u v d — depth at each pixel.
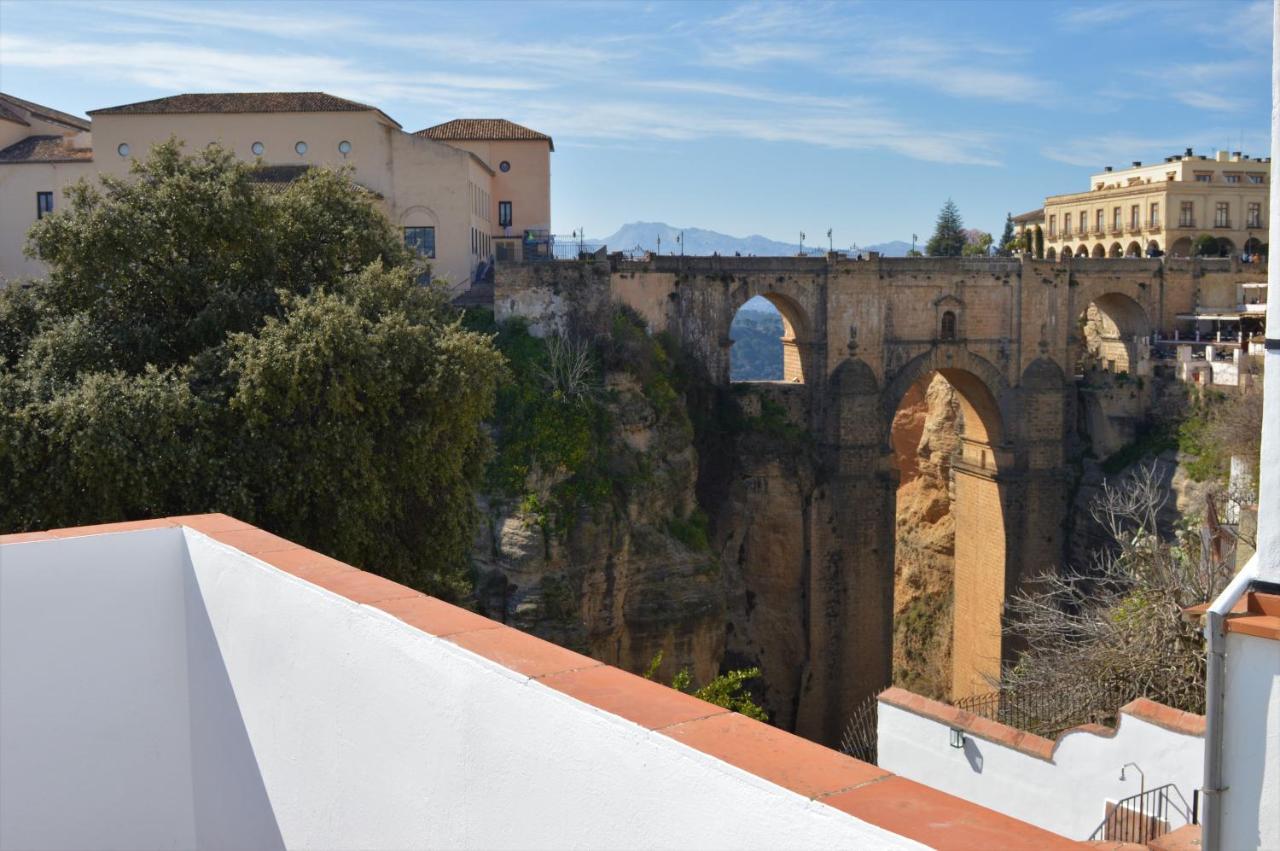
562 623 53.78
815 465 73.56
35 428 28.72
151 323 34.53
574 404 58.38
